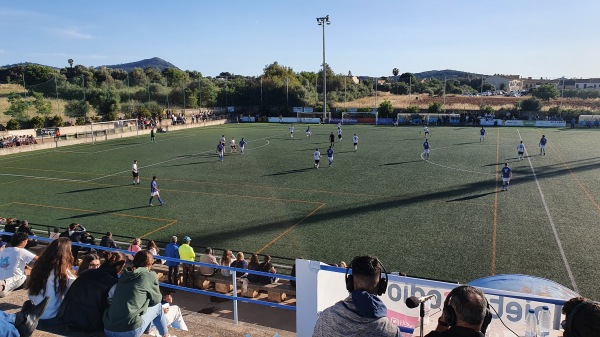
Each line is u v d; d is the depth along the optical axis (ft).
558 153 137.90
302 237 64.95
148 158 140.87
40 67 358.43
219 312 40.96
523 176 103.71
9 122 178.50
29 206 85.61
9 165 131.75
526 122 239.50
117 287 20.49
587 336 10.79
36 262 22.36
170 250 45.93
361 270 12.25
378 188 93.81
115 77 420.36
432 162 123.34
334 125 256.11
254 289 43.50
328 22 257.55
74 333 21.20
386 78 597.11
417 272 51.72
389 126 244.42
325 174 109.91
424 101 349.82
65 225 73.56
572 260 54.49
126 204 86.02
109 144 179.01
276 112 302.25
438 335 11.46
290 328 37.76
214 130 231.09
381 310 12.04
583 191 88.48
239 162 130.52
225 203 85.30
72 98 270.67
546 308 18.02
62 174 116.78
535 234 63.82
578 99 336.08
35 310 18.07
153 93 311.68
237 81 355.77
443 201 82.33
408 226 68.33
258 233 67.36
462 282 49.01
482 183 96.37
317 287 21.58
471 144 160.97
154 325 22.70
